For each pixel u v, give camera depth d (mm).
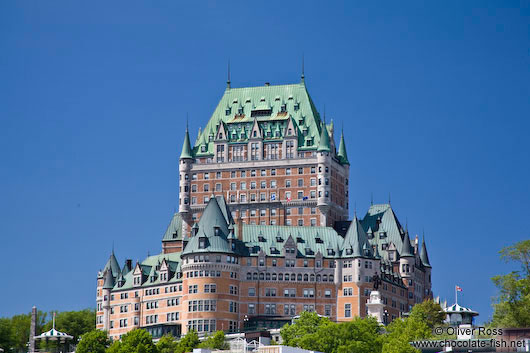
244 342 199250
